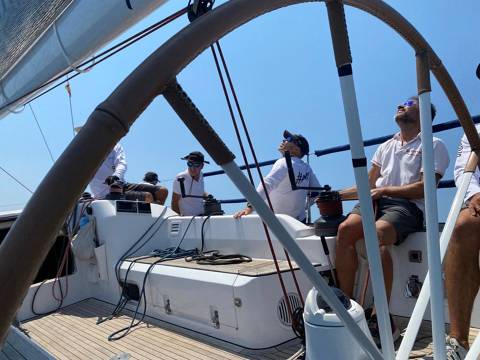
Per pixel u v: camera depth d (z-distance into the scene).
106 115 0.57
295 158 2.91
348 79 0.83
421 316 1.04
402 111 2.43
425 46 1.02
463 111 1.14
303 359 1.82
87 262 3.49
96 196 4.70
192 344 2.24
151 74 0.60
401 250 2.22
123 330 2.61
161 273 2.64
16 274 0.49
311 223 3.03
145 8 1.06
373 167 2.72
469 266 1.62
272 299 2.10
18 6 1.30
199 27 0.64
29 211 0.52
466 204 1.98
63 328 2.81
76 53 1.34
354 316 1.21
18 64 1.68
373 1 0.87
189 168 4.32
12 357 1.61
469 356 1.12
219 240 3.00
